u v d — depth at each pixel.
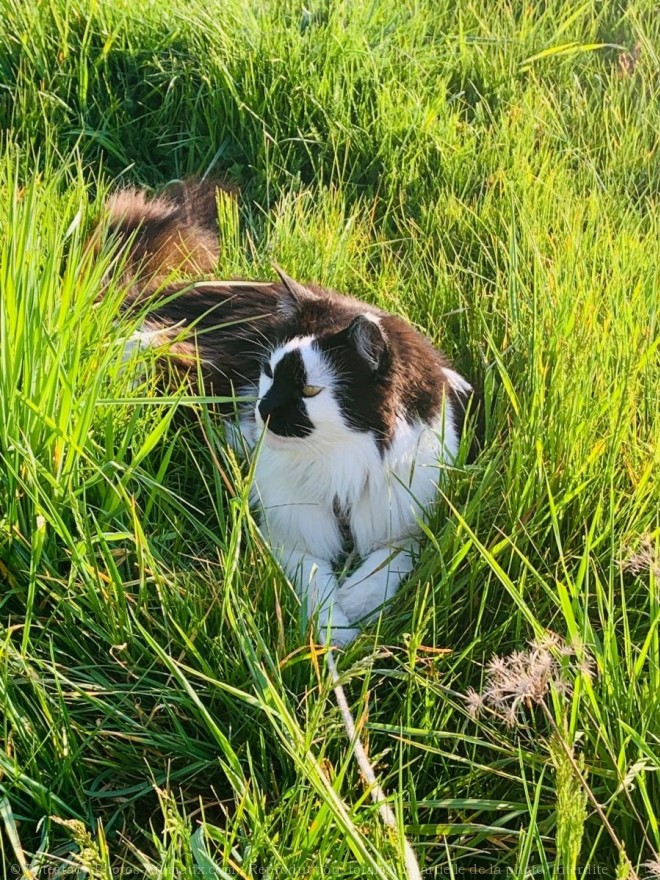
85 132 1.62
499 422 1.18
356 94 1.71
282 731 0.90
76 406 1.04
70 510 1.02
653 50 1.84
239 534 0.96
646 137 1.70
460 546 1.02
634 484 1.08
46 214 1.23
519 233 1.46
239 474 1.03
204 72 1.68
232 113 1.67
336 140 1.66
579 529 1.07
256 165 1.66
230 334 1.27
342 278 1.40
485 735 0.96
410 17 1.88
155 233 1.42
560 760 0.76
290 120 1.67
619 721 0.85
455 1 1.97
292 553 1.15
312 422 1.10
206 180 1.59
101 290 1.22
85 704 0.96
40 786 0.88
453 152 1.65
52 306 1.08
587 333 1.20
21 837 0.90
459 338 1.35
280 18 1.75
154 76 1.68
